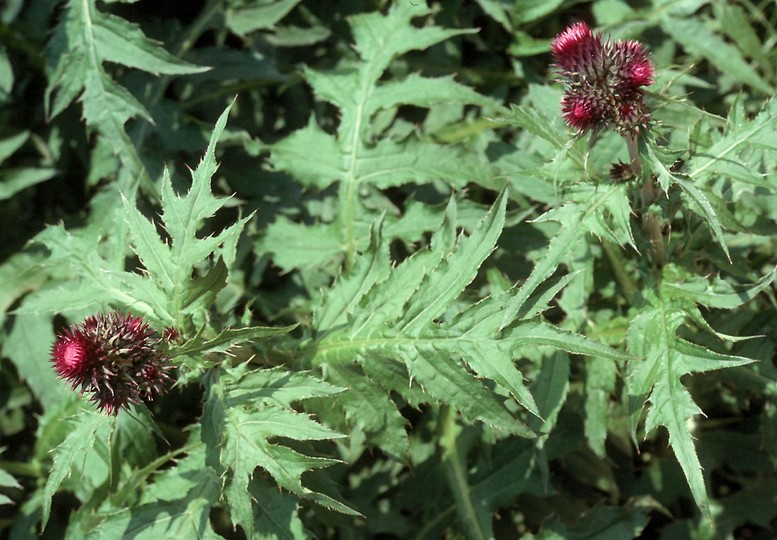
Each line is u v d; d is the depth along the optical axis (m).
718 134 0.89
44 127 1.15
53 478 0.85
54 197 1.16
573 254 0.97
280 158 1.03
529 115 0.89
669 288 0.90
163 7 1.17
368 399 0.91
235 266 1.09
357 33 1.04
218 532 1.07
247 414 0.86
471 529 1.00
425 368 0.88
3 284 1.10
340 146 1.03
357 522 1.03
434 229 1.01
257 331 0.85
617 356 0.83
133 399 0.85
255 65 1.12
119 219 0.92
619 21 1.11
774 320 0.97
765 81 1.11
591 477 1.05
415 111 1.14
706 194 0.88
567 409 1.02
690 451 0.84
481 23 1.15
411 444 1.04
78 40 1.03
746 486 1.05
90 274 0.92
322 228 1.02
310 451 0.93
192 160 1.15
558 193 0.90
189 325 0.88
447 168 1.01
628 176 0.86
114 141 1.03
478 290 1.04
